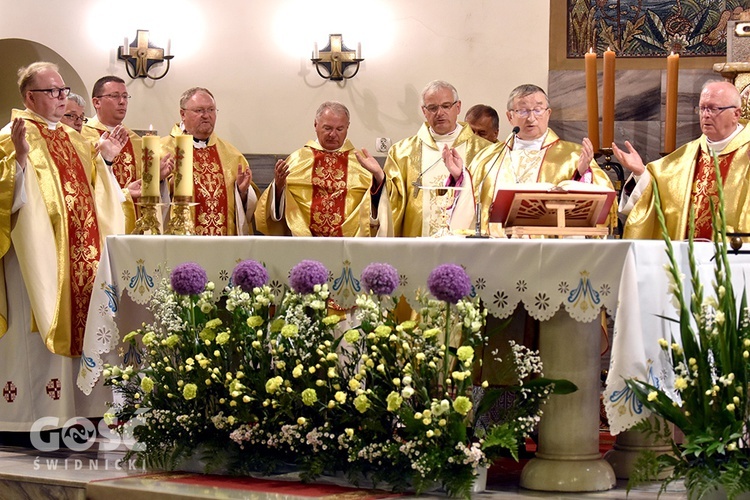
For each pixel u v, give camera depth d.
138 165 7.01
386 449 3.97
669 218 5.71
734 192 5.59
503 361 4.38
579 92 7.79
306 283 4.14
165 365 4.45
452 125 6.57
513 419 4.03
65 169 5.44
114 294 4.73
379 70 8.06
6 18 8.36
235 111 8.24
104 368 4.62
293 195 6.59
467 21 7.94
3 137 5.39
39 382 5.29
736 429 3.51
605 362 6.21
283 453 4.28
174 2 8.28
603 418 5.59
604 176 5.94
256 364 4.30
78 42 8.30
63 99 5.54
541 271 3.94
